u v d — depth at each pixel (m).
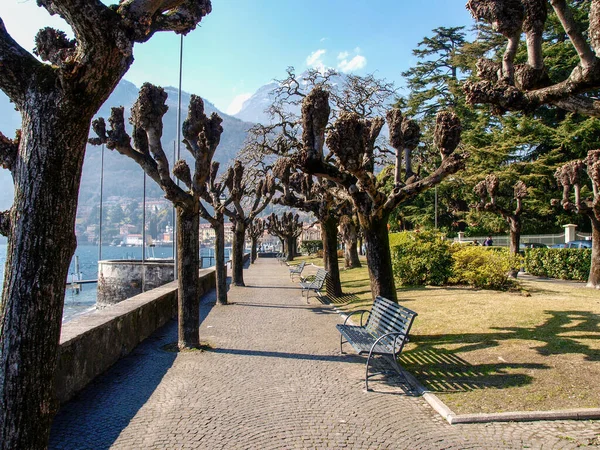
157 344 8.91
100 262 25.77
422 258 15.02
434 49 42.12
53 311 2.98
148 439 4.57
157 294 11.02
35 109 2.99
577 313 9.40
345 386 6.21
